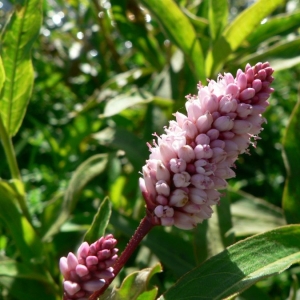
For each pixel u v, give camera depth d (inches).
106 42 12.8
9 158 7.2
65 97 14.2
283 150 7.7
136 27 11.1
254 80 4.5
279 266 4.8
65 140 11.1
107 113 8.5
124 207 10.2
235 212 8.4
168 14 7.8
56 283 8.0
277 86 14.8
